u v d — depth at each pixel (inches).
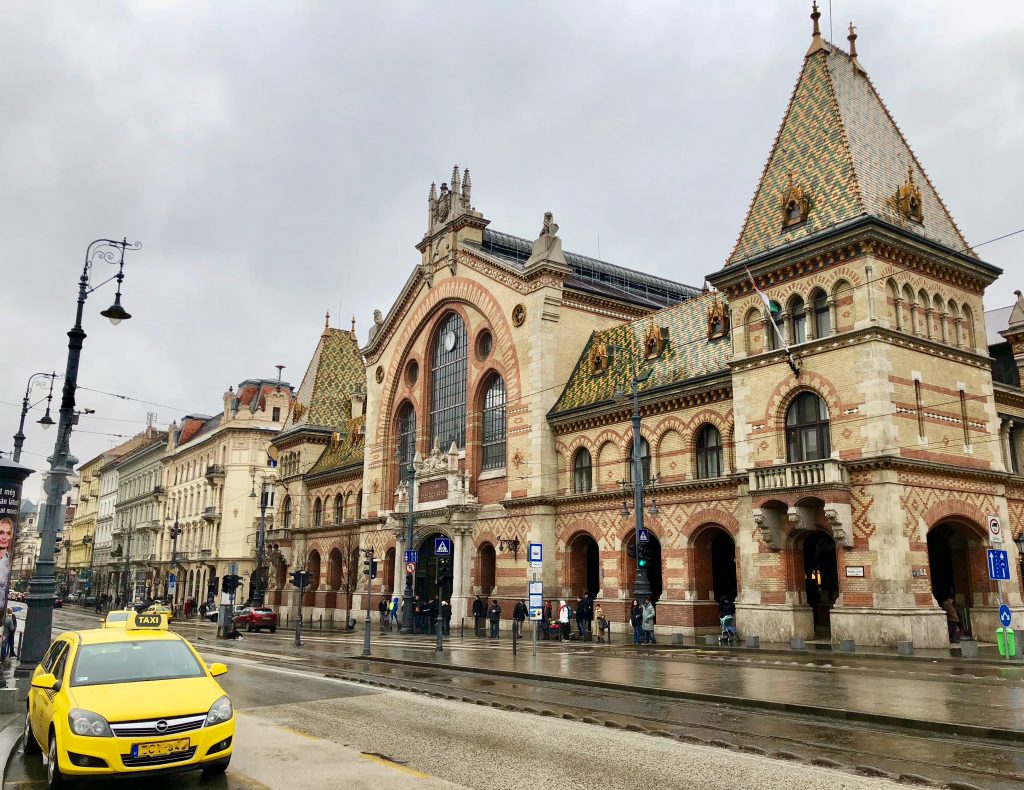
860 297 1208.2
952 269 1326.3
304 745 519.2
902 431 1176.8
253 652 1320.1
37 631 764.0
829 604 1466.5
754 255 1365.7
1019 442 1599.4
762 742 512.1
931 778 416.8
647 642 1348.4
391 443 2431.1
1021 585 1393.9
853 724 568.7
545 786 412.2
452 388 2194.9
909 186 1310.3
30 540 7258.9
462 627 1831.9
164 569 4119.1
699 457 1503.4
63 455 824.9
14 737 565.3
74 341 856.3
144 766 404.2
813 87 1409.9
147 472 4699.8
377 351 2541.8
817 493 1182.9
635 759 468.1
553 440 1818.4
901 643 1027.9
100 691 432.1
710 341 1560.0
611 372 1752.0
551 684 837.8
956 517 1240.2
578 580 1743.4
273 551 3038.9
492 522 1929.1
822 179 1318.9
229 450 3528.5
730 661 987.9
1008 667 879.1
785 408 1301.7
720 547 1627.7
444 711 651.5
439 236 2268.7
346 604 2573.8
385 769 452.1
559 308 1882.4
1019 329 1761.8
